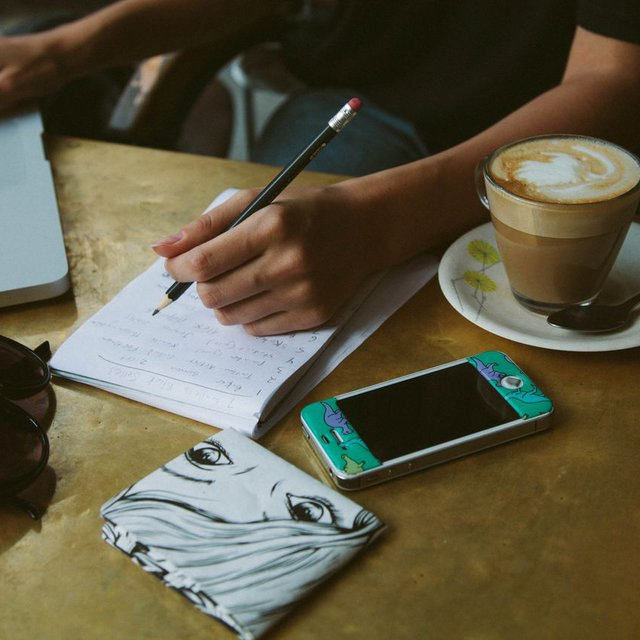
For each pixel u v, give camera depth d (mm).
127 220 760
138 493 466
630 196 553
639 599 418
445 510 470
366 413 521
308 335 606
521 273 595
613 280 646
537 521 461
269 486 469
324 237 613
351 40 1157
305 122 1162
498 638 403
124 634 410
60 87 986
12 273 657
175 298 608
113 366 577
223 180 820
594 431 520
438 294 652
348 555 433
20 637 410
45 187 776
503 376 543
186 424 538
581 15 809
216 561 427
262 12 1131
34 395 563
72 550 453
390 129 1100
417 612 416
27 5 2074
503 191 564
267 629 401
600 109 764
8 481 482
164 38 1057
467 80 1080
